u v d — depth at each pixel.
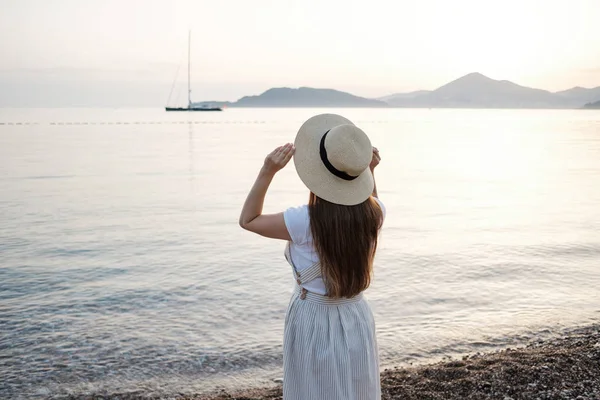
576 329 7.39
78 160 41.09
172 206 20.22
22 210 18.80
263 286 9.56
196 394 5.55
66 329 7.43
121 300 8.77
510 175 33.41
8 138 71.25
